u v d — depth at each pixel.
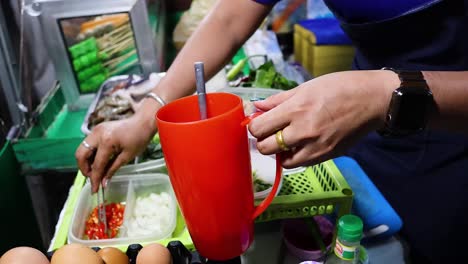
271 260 0.59
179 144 0.34
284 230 0.63
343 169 0.73
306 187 0.62
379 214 0.63
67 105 1.10
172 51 1.43
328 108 0.38
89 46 1.02
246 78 1.06
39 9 0.94
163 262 0.40
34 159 0.89
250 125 0.38
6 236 0.83
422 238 0.84
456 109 0.42
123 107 0.90
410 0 0.66
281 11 1.60
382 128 0.42
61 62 1.03
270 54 1.27
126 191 0.70
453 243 0.81
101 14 0.98
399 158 0.84
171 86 0.66
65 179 1.04
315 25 1.42
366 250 0.63
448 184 0.78
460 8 0.64
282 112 0.38
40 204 1.05
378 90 0.39
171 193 0.67
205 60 0.71
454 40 0.67
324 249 0.58
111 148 0.61
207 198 0.37
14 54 0.95
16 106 0.94
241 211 0.39
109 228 0.62
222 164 0.35
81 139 0.87
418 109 0.39
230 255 0.43
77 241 0.55
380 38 0.73
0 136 0.92
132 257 0.44
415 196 0.83
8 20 0.95
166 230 0.56
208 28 0.73
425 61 0.71
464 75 0.43
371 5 0.70
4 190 0.83
